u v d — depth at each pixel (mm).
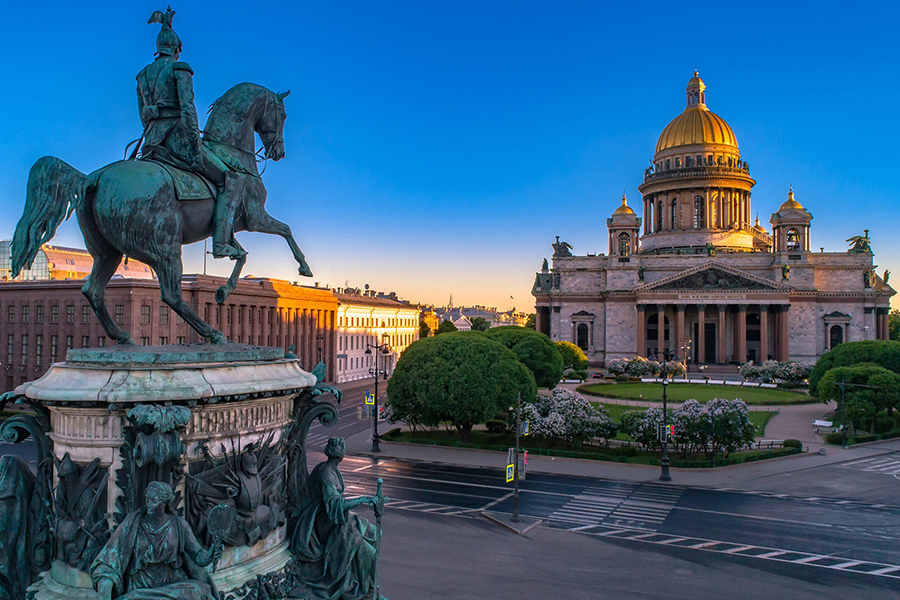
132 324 64625
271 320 90688
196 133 10055
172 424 8250
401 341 150875
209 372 9406
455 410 56156
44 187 8750
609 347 145875
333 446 10930
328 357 111188
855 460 54594
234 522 9117
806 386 107938
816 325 136625
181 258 10203
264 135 11930
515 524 34750
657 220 166000
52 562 9062
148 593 7586
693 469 50375
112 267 10430
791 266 137625
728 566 29000
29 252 8672
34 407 9375
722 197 158125
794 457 55219
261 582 9281
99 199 9469
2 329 73625
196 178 10305
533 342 87875
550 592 25688
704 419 51562
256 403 9883
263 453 9891
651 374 117938
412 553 30188
